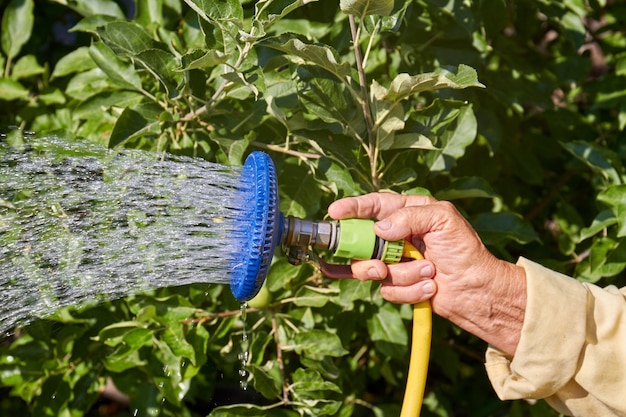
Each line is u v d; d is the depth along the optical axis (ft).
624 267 9.59
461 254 6.82
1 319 7.72
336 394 9.64
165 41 9.27
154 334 9.09
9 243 7.75
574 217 10.87
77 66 9.90
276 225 6.40
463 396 12.56
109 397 12.85
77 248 7.69
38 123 10.00
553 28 12.24
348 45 9.47
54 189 8.02
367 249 6.75
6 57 10.84
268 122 8.95
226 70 8.16
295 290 9.31
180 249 7.20
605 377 6.89
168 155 8.21
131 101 9.11
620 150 10.90
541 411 10.58
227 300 9.25
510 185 11.57
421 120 8.61
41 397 9.89
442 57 9.95
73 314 9.55
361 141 8.36
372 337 9.48
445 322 10.78
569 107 12.11
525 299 6.92
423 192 8.61
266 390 8.93
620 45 11.99
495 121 10.44
